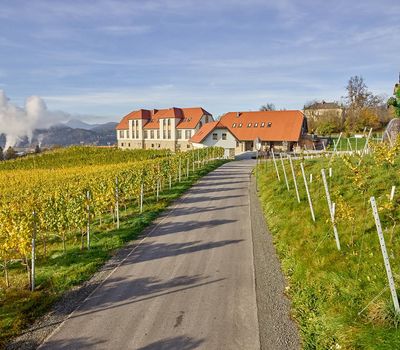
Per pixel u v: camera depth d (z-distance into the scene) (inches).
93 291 362.6
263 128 2469.2
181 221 631.8
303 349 248.8
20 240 378.0
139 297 343.9
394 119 911.0
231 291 345.4
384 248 255.1
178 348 259.3
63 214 523.8
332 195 532.1
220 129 2300.7
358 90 3068.4
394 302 245.1
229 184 1043.9
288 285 346.9
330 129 2822.3
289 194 657.0
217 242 500.7
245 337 268.1
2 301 344.5
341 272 317.4
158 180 872.9
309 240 417.7
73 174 1181.7
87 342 272.1
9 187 1019.3
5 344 273.6
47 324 301.4
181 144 3088.1
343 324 251.0
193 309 314.5
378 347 215.6
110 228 611.2
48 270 426.3
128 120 3417.8
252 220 609.9
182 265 421.7
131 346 264.4
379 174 550.9
